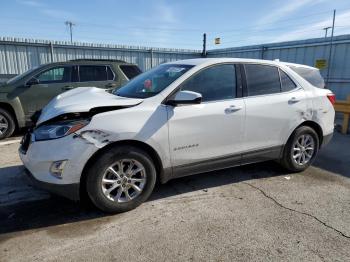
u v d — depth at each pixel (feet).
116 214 11.06
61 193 10.15
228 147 12.80
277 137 14.15
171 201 12.12
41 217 10.84
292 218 10.89
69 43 46.39
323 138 15.90
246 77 13.34
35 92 23.29
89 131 10.03
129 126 10.54
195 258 8.63
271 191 13.20
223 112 12.32
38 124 10.78
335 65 37.04
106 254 8.78
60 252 8.86
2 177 14.40
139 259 8.57
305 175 15.26
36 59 44.57
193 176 14.79
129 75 27.09
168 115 11.25
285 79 14.56
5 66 42.47
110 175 10.72
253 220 10.71
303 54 40.70
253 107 13.12
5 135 22.49
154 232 9.91
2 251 8.88
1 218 10.73
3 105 22.43
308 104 14.80
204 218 10.81
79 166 10.01
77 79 24.90
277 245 9.28
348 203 12.17
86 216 10.91
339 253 8.93
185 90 11.82
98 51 49.06
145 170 11.19
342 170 16.15
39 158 10.04
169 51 55.93
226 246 9.20
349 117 25.89
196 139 11.90
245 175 15.06
